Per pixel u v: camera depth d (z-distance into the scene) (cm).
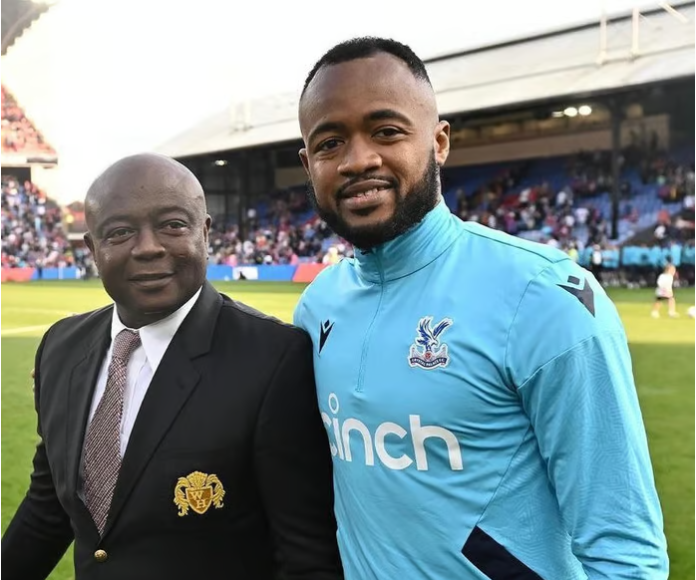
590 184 2345
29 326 1195
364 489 133
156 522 143
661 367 694
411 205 132
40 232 3384
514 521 124
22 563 175
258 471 148
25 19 3312
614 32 2353
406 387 127
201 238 151
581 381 115
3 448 479
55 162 3453
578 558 119
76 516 150
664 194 2173
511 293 123
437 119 141
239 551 148
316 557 149
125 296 145
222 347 153
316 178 137
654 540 115
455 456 123
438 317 127
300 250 2745
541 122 2505
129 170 145
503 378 121
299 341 155
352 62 131
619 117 2023
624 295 1488
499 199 2536
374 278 142
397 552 129
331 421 142
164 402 146
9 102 3384
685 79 1744
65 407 157
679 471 411
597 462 115
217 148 2817
